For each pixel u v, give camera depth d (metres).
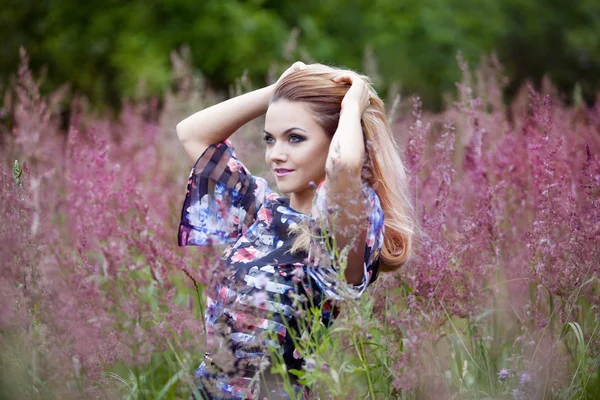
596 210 2.84
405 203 2.73
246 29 10.64
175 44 10.77
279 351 2.33
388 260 2.61
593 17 13.16
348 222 2.32
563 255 2.89
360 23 11.51
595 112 4.60
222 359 2.21
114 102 10.16
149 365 3.18
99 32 11.01
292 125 2.45
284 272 2.37
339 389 2.16
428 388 2.72
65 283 3.08
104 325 3.04
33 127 4.46
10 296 2.64
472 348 2.96
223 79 10.76
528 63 12.61
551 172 2.98
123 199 3.44
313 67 2.56
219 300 2.43
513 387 2.79
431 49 11.39
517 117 4.38
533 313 2.94
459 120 4.54
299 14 11.39
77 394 2.70
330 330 2.37
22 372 2.64
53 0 11.16
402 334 2.82
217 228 2.68
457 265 2.90
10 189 2.78
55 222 3.96
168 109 5.39
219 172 2.70
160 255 3.16
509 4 12.45
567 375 2.85
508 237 3.34
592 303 2.93
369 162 2.53
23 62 4.70
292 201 2.58
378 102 2.63
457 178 3.91
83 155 3.71
